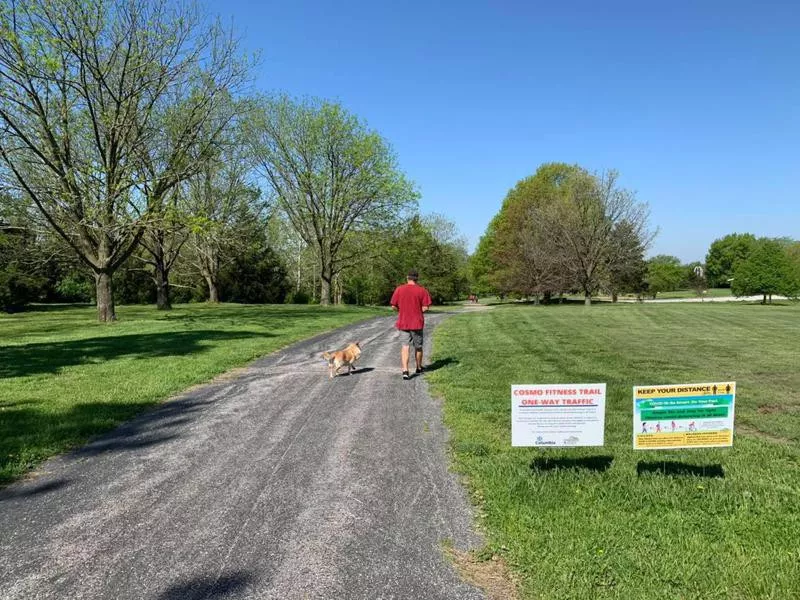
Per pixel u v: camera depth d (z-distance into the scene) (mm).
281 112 31203
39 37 18266
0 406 7375
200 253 37719
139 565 3410
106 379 9211
